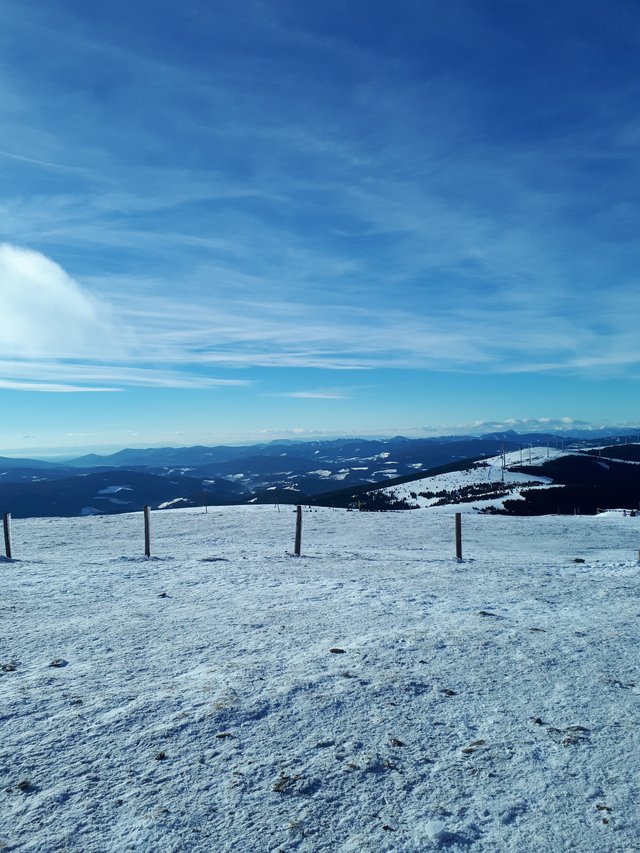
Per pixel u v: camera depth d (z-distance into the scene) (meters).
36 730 4.16
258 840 2.95
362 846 2.89
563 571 12.57
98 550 19.39
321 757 3.77
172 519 33.34
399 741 3.98
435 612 7.95
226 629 6.95
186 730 4.14
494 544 24.31
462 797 3.32
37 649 6.16
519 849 2.87
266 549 18.58
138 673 5.35
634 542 25.36
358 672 5.29
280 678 5.13
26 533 25.30
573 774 3.56
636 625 7.11
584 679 5.14
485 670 5.36
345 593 9.49
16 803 3.27
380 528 29.83
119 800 3.30
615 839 2.93
